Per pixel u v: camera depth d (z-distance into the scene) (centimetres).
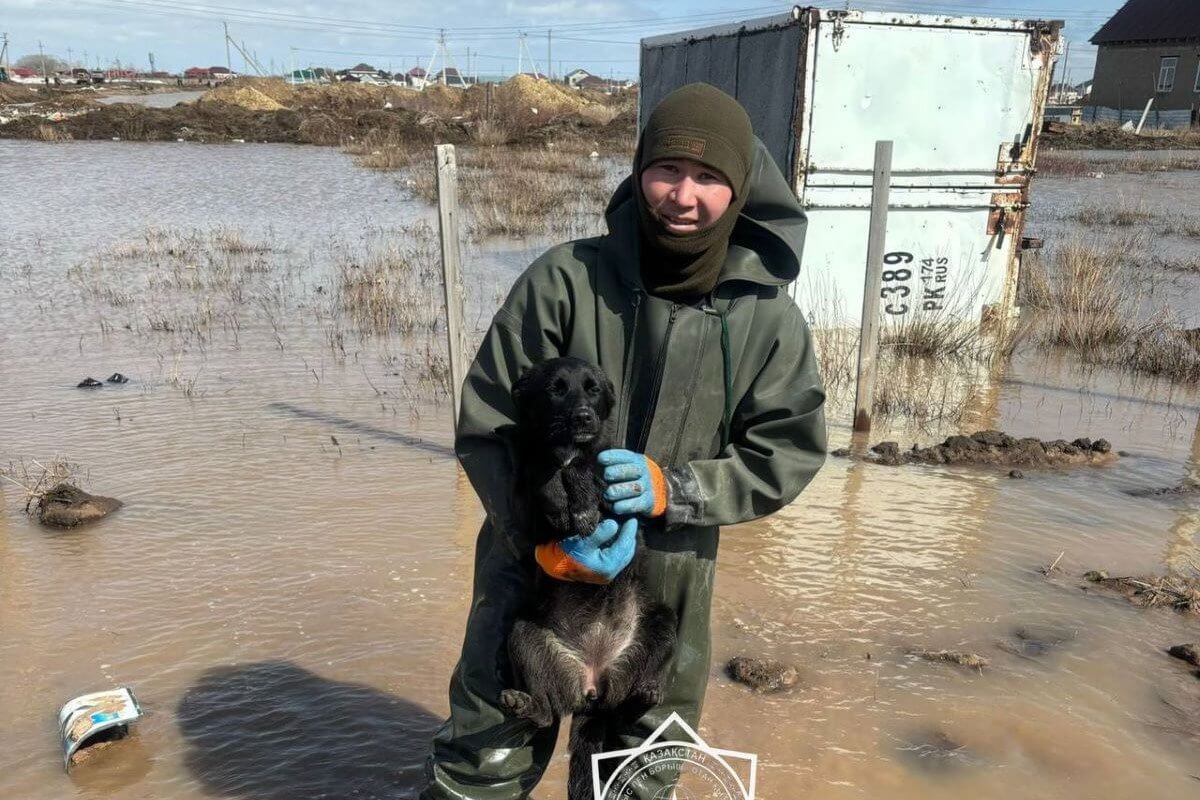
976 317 1256
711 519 310
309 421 894
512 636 316
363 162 3522
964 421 947
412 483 752
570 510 292
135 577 602
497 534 325
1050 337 1251
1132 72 6119
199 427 873
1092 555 659
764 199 323
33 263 1625
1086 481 793
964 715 484
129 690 471
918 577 625
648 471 299
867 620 573
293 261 1675
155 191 2658
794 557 651
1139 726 478
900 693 502
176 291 1435
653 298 318
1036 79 1188
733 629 562
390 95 6981
